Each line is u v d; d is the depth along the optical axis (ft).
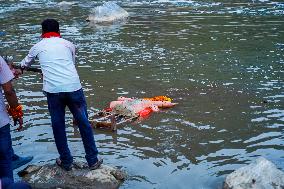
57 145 20.27
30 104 29.86
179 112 28.30
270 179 18.47
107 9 62.23
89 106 29.35
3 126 18.52
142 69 37.93
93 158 20.35
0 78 18.19
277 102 29.71
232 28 54.95
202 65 39.06
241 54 42.73
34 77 36.17
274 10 67.62
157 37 50.55
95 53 43.65
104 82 34.45
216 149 23.18
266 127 25.72
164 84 33.91
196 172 20.80
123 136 24.91
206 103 29.76
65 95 19.75
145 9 70.54
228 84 33.73
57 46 20.39
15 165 21.42
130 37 50.80
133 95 31.48
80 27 57.16
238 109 28.55
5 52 44.27
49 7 74.95
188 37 50.37
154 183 19.83
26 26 58.13
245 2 76.18
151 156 22.48
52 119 20.07
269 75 35.88
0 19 63.62
